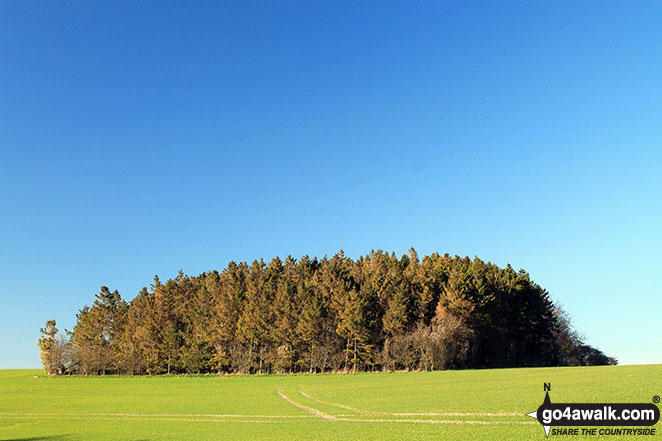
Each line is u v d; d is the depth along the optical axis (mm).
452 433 30859
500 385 56438
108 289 139500
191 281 143625
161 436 37500
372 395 55969
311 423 39469
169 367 120562
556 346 116250
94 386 94750
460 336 95750
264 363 111562
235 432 37219
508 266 118375
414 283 108562
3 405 66125
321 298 109312
